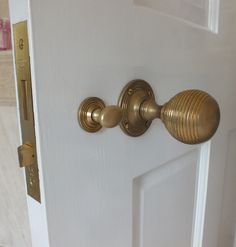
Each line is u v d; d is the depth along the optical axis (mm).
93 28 303
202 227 612
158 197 474
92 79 314
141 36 361
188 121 298
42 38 264
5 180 610
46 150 291
